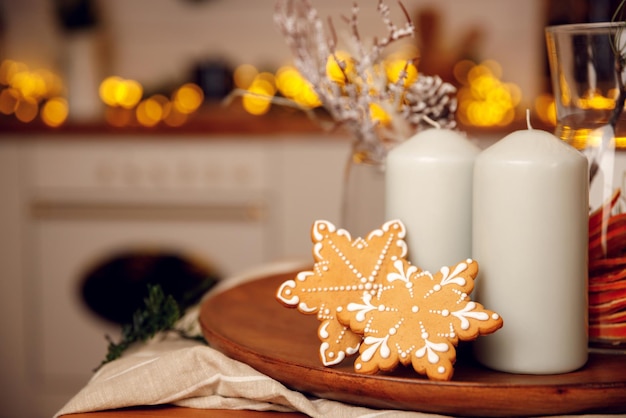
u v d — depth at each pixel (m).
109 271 2.12
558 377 0.69
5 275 2.12
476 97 2.37
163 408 0.73
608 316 0.74
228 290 0.95
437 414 0.69
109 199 2.09
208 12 2.53
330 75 0.94
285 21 0.90
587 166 0.70
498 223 0.69
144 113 2.34
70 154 2.08
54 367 2.16
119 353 0.82
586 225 0.70
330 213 2.05
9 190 2.09
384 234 0.74
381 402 0.69
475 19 2.48
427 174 0.74
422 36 2.38
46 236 2.11
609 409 0.67
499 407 0.67
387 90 0.94
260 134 2.04
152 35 2.54
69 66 2.28
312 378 0.70
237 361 0.75
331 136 2.02
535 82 2.46
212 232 2.09
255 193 2.06
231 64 2.54
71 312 2.14
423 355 0.68
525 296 0.69
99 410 0.72
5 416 2.17
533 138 0.69
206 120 2.05
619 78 0.71
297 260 1.21
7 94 2.48
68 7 2.30
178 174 2.07
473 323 0.68
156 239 2.10
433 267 0.74
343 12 2.46
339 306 0.72
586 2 2.19
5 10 2.54
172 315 0.84
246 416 0.72
